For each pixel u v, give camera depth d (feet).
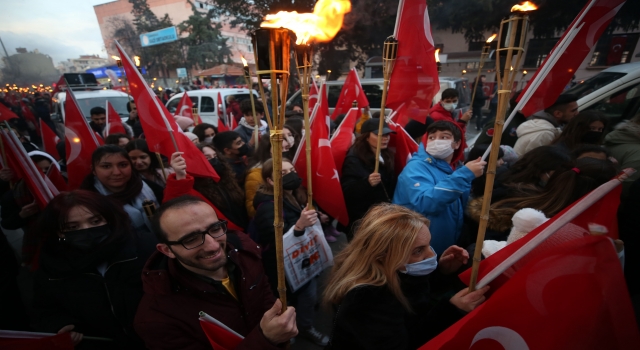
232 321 4.39
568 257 2.94
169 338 4.03
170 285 4.16
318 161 8.28
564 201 5.40
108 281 5.00
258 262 5.06
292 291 7.06
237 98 29.40
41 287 4.98
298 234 6.88
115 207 5.18
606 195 2.95
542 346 2.95
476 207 6.45
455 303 3.85
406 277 4.13
